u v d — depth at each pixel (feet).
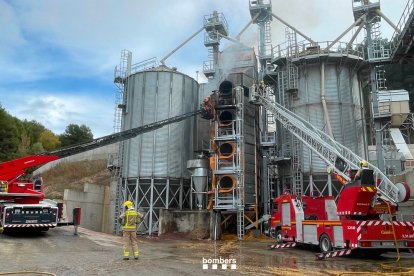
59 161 209.87
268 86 124.98
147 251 57.11
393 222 51.96
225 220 99.14
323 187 98.89
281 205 73.97
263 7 136.26
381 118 110.52
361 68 113.29
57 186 170.60
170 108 111.55
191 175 106.83
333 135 102.17
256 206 102.12
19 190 69.21
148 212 104.47
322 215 70.13
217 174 97.66
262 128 121.39
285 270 40.78
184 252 58.18
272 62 114.62
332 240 56.03
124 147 112.47
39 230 73.77
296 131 96.63
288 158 104.78
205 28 146.82
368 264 47.09
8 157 170.09
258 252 61.67
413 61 99.66
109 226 132.16
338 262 49.03
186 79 117.08
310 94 105.91
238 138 97.60
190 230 92.27
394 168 115.55
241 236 91.66
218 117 103.24
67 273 35.24
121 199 109.40
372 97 112.06
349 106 105.70
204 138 126.21
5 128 181.06
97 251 52.65
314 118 104.01
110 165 118.73
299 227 66.33
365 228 50.85
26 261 41.86
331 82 106.01
